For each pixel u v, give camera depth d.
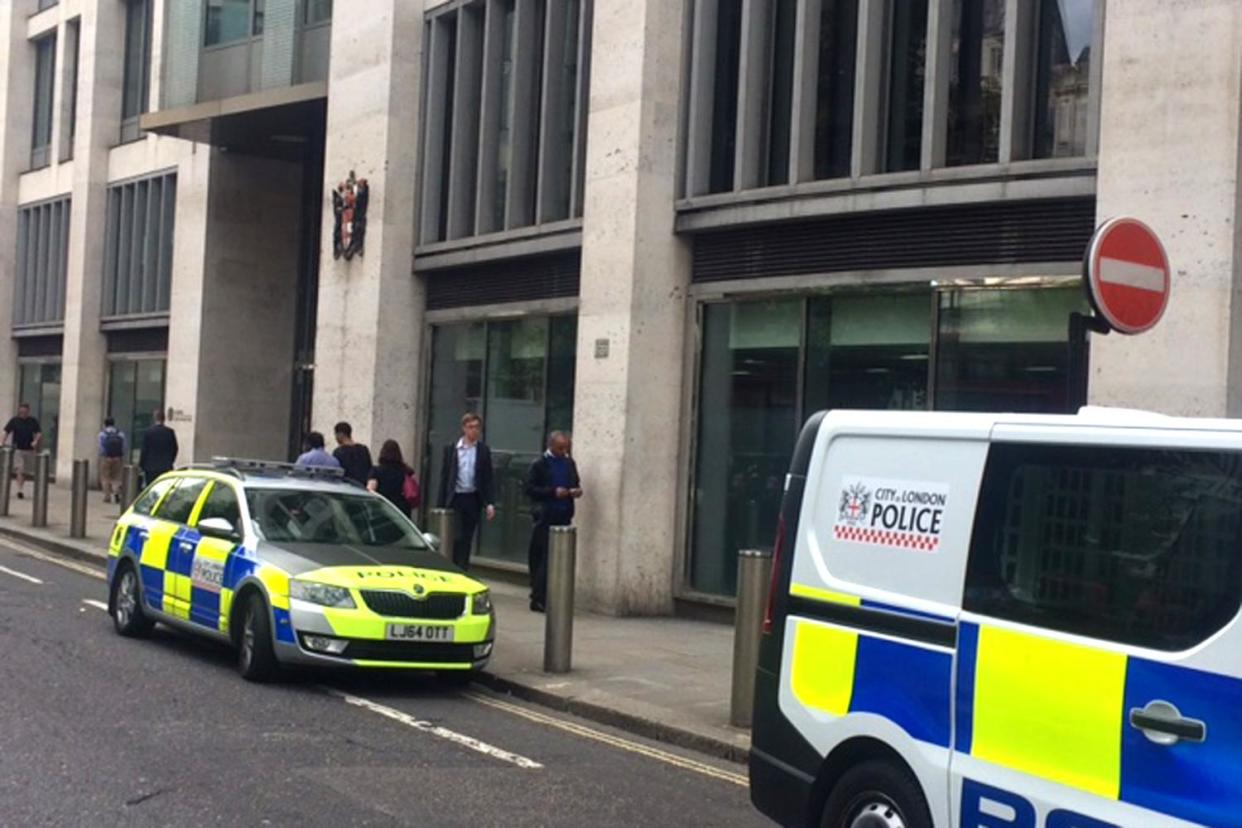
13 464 27.52
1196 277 9.70
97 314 30.97
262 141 25.11
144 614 11.97
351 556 10.63
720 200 14.09
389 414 19.02
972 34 12.21
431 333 19.12
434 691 10.59
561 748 8.77
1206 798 4.05
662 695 10.25
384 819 6.63
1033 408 11.44
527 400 17.05
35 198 34.31
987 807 4.73
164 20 27.98
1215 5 9.77
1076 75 11.43
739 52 14.38
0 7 35.47
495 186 17.81
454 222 18.45
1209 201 9.70
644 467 14.55
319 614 9.98
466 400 18.36
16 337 34.88
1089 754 4.43
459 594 10.52
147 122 23.97
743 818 7.16
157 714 8.85
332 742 8.39
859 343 12.95
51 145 34.22
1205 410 9.59
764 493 13.84
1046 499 4.80
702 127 14.58
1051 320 11.39
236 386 26.14
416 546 11.52
